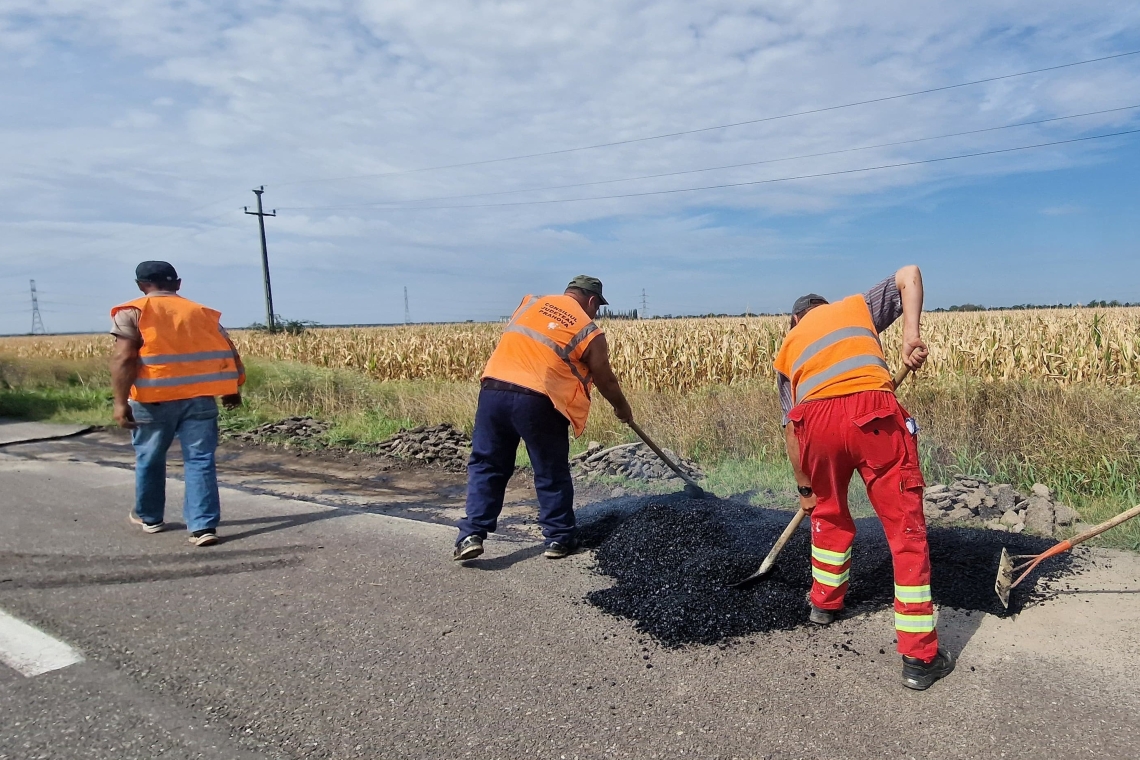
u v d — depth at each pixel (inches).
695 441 267.3
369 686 99.9
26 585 141.6
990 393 263.3
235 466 290.2
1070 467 196.7
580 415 156.3
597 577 143.3
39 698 97.4
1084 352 380.2
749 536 153.6
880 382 103.1
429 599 132.0
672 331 540.4
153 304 170.1
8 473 261.6
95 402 481.4
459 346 666.2
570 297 161.3
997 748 81.6
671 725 88.6
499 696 96.7
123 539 172.9
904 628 96.6
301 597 133.9
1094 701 90.4
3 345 1143.6
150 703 96.0
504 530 181.9
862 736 85.0
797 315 125.8
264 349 837.2
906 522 99.0
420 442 311.1
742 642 111.4
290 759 83.3
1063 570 132.9
